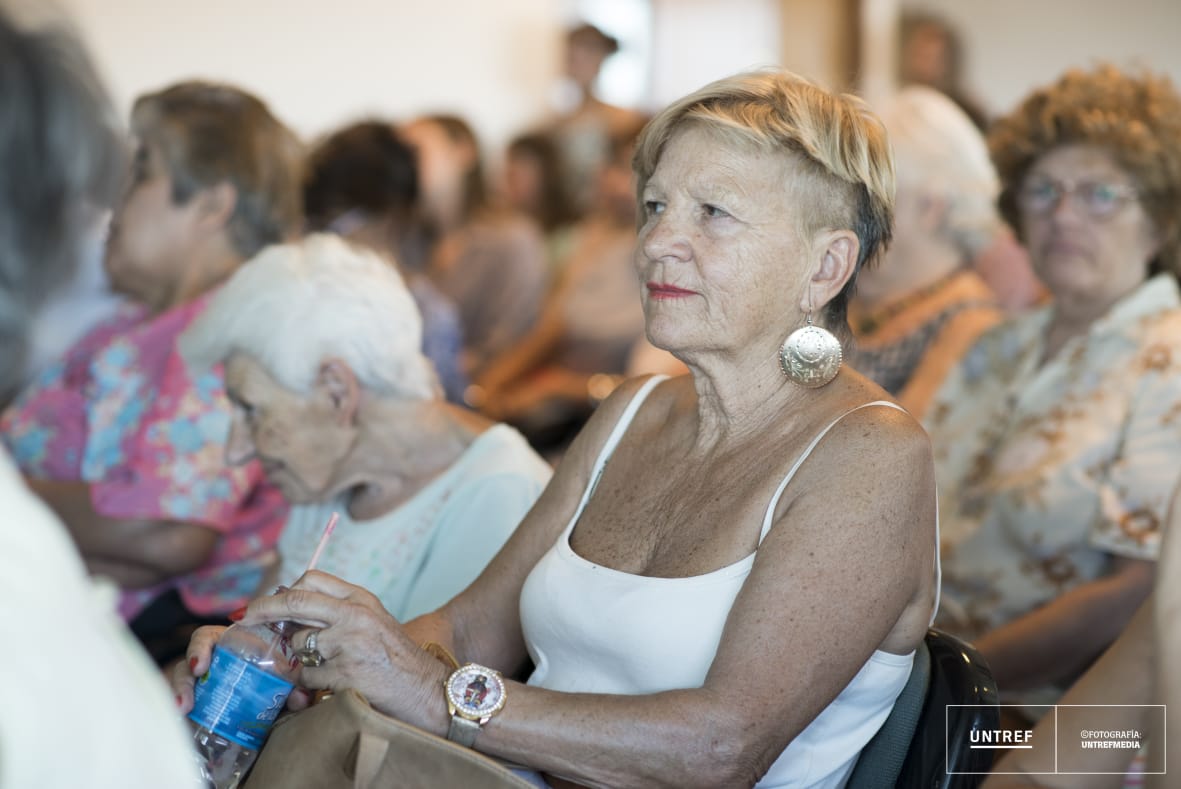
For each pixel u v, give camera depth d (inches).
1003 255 139.1
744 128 63.9
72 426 109.5
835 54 305.9
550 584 68.2
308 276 80.4
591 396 201.9
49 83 39.5
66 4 41.5
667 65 337.7
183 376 102.0
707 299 64.7
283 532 88.7
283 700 59.8
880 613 59.8
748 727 58.2
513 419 204.4
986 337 109.9
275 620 60.5
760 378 66.5
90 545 101.1
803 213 64.7
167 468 100.9
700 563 63.6
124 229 105.3
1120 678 66.8
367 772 53.9
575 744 59.2
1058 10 246.4
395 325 81.1
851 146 64.3
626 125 243.6
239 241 107.7
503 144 338.0
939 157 122.1
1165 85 102.3
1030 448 99.0
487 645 73.5
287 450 80.7
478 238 246.5
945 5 267.9
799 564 59.4
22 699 34.3
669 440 71.5
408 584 82.0
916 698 64.8
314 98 306.8
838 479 60.7
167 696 40.3
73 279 41.3
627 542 68.4
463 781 54.6
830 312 68.0
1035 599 96.3
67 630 36.3
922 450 61.7
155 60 281.0
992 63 259.0
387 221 144.6
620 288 231.3
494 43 333.4
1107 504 93.1
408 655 60.5
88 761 35.4
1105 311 101.9
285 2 299.4
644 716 58.9
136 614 105.2
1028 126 103.9
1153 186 98.7
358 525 83.9
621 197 234.8
